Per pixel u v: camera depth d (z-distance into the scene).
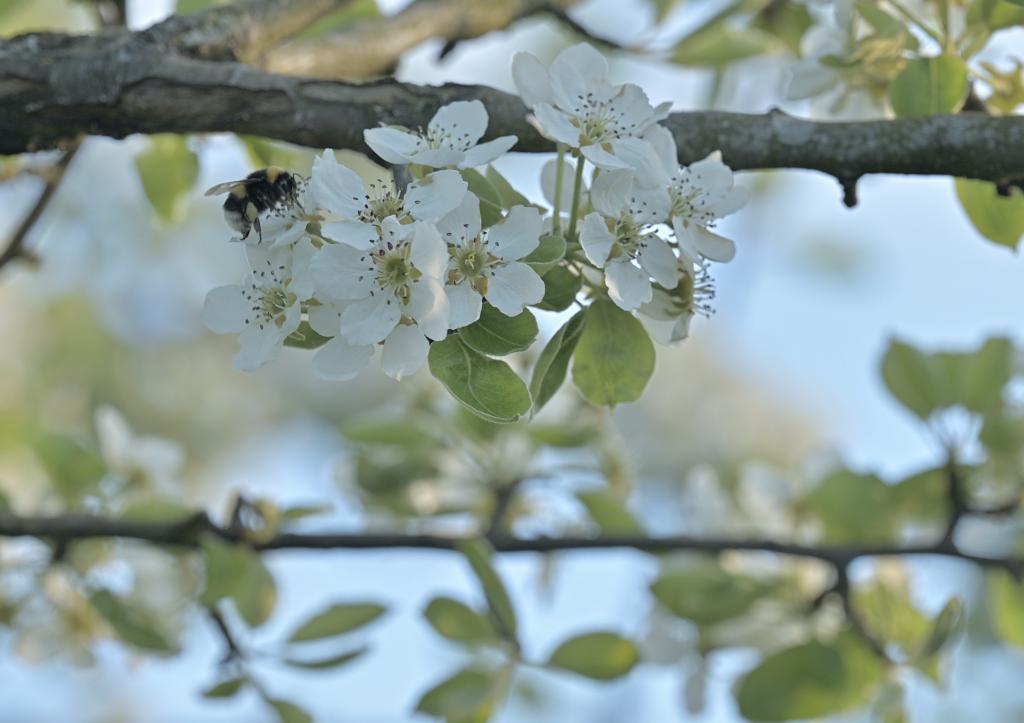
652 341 1.93
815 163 1.97
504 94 1.97
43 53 1.98
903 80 1.99
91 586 2.13
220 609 2.09
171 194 2.16
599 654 2.10
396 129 1.92
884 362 2.17
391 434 2.18
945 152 1.96
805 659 2.13
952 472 2.16
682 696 2.18
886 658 2.13
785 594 2.18
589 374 1.94
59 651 2.16
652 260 1.92
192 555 2.14
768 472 2.23
